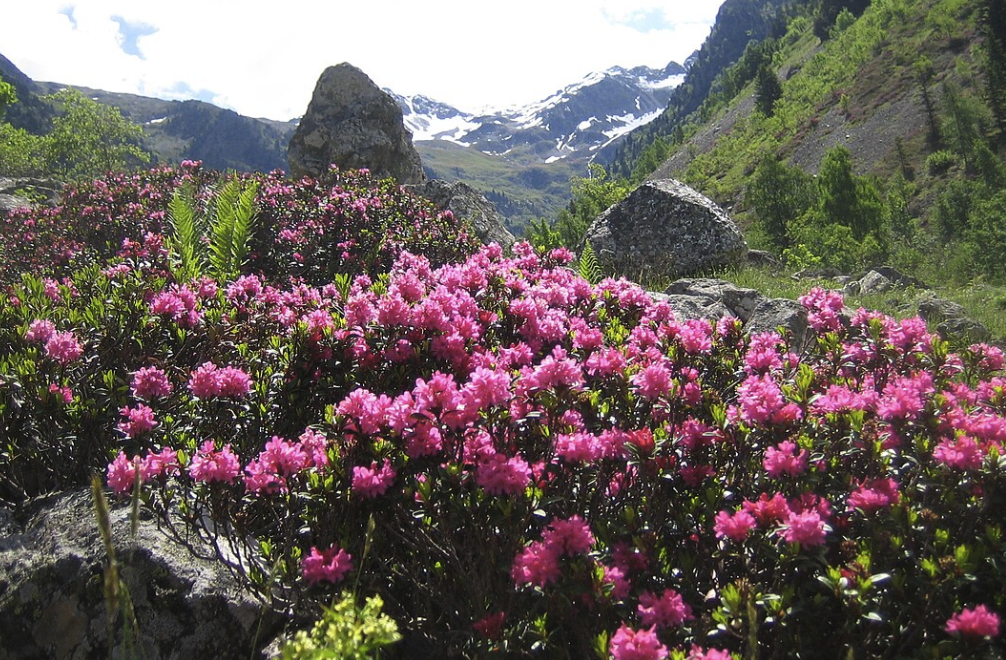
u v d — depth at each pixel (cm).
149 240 821
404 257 641
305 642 198
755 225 8138
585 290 530
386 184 1312
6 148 5466
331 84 2019
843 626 254
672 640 260
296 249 968
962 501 290
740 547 267
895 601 262
